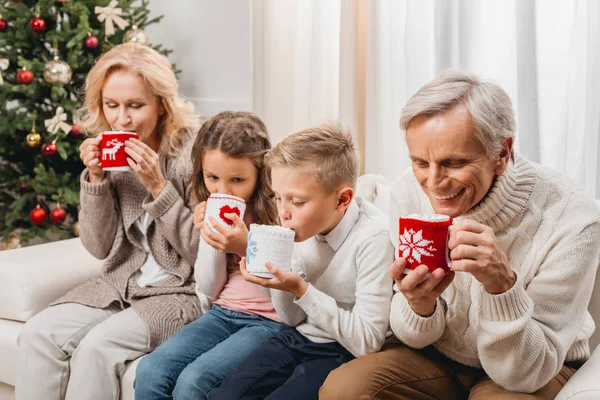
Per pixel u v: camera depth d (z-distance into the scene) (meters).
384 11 2.31
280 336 1.45
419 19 2.21
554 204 1.15
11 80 2.81
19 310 1.71
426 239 1.00
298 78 2.62
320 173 1.29
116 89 1.70
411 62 2.23
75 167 2.93
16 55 2.78
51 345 1.59
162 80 1.72
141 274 1.79
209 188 1.59
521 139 2.06
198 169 1.63
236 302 1.62
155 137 1.83
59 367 1.60
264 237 1.26
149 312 1.63
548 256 1.12
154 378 1.44
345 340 1.29
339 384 1.15
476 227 0.99
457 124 0.99
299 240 1.34
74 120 2.71
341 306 1.40
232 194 1.56
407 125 1.04
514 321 1.02
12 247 2.83
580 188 1.21
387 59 2.34
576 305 1.11
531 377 1.07
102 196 1.75
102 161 1.64
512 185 1.13
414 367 1.22
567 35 2.00
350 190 1.35
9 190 2.93
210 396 1.34
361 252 1.36
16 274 1.72
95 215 1.76
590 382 0.97
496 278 1.00
